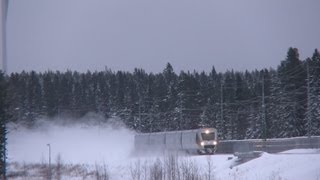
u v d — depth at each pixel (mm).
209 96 146375
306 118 100562
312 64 103562
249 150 79500
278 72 115188
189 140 90375
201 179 60500
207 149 88188
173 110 148125
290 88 108062
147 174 70688
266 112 113312
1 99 69438
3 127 69438
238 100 131000
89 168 84500
